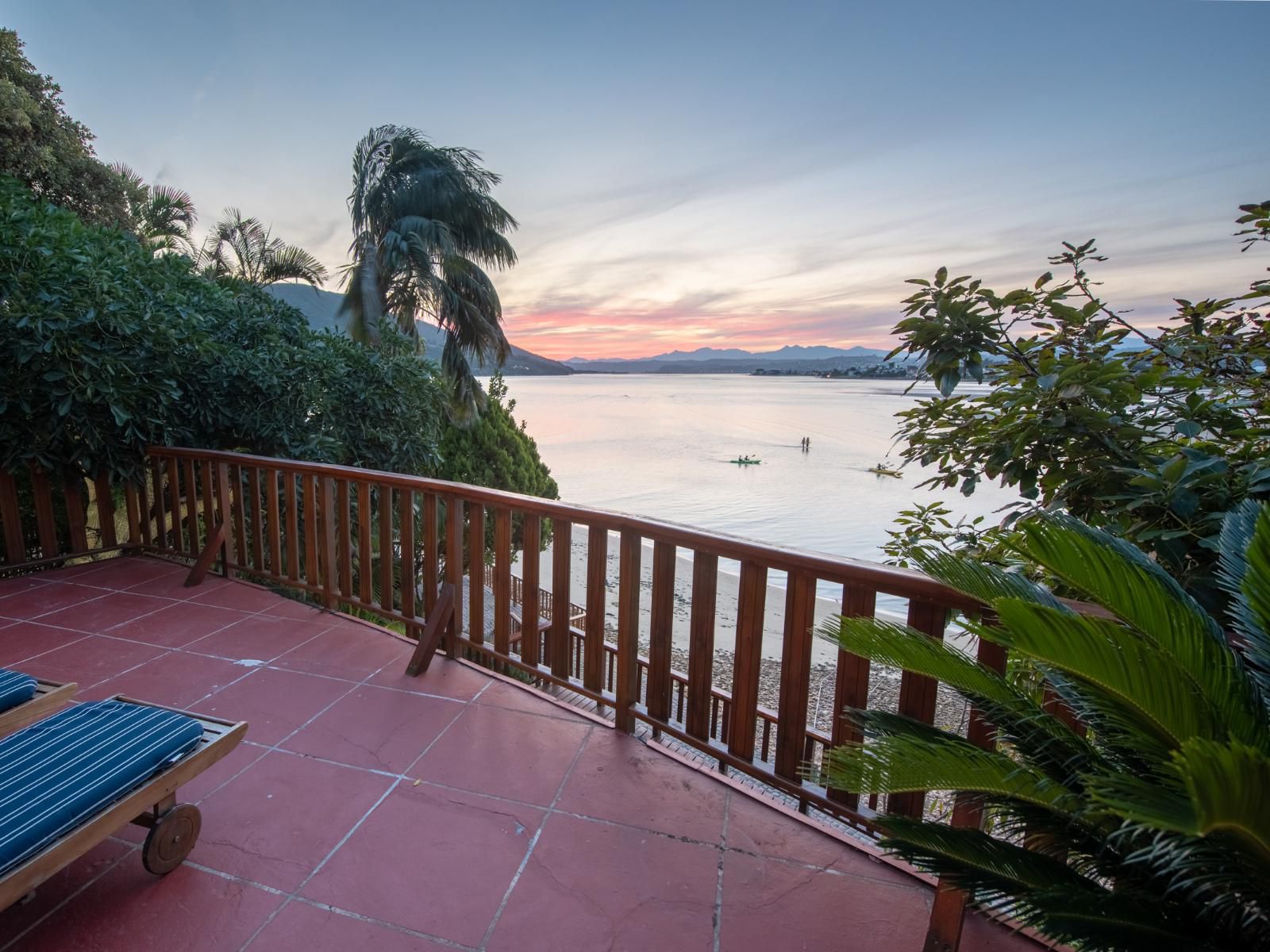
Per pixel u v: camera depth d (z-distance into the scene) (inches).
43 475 160.1
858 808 71.4
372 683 107.5
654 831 73.5
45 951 55.1
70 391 147.0
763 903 63.7
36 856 46.7
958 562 51.4
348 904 61.9
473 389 445.4
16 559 156.4
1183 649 38.7
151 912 59.8
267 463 145.3
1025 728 47.3
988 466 94.3
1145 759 38.9
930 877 66.4
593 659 97.6
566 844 71.2
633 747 90.5
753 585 77.6
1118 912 36.7
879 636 50.1
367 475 126.6
